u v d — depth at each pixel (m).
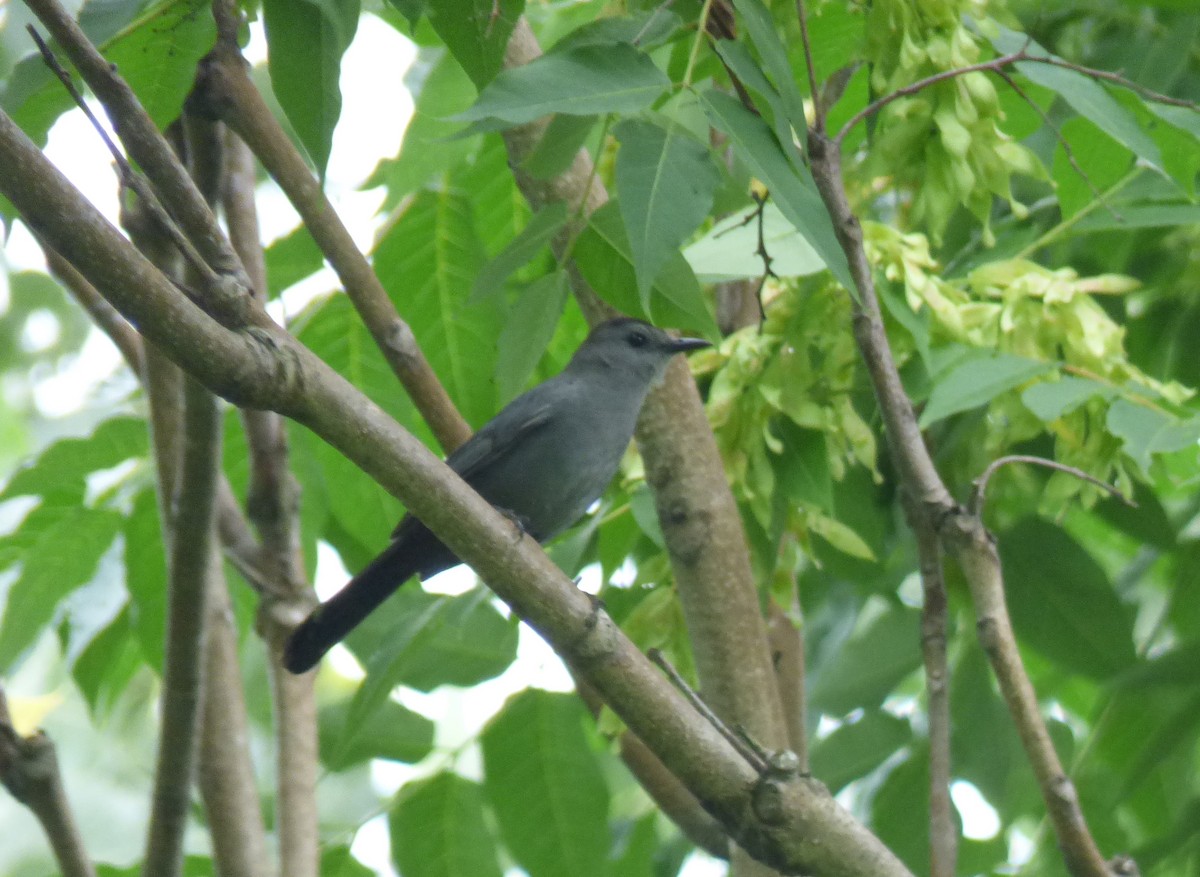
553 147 7.09
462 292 11.18
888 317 8.77
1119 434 7.89
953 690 10.68
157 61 6.95
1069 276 9.12
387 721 10.60
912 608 11.09
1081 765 10.38
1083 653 9.89
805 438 8.82
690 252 8.69
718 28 7.34
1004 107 10.13
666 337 10.73
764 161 6.11
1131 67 10.43
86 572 10.30
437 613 9.20
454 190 11.12
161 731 7.69
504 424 10.56
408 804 10.27
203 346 5.89
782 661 9.87
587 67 6.16
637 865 10.88
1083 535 12.72
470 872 10.16
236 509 9.72
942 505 7.31
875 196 10.26
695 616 8.45
